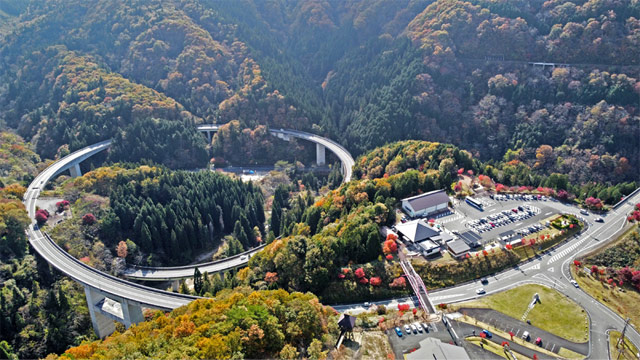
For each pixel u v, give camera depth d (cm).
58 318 14462
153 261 18050
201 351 8575
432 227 14775
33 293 14875
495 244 13925
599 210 15775
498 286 12550
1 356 12425
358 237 13525
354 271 13075
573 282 12425
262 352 9394
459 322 10944
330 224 15650
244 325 9581
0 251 15888
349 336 10388
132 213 19188
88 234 17912
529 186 17862
